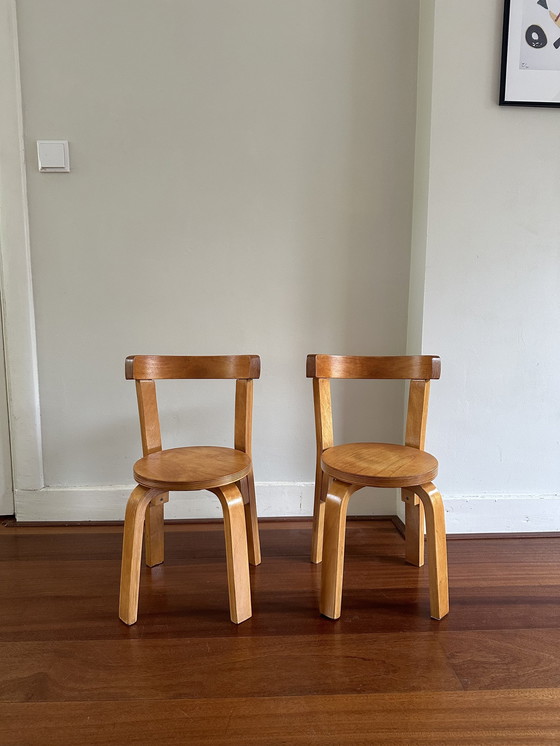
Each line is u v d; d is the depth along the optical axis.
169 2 1.76
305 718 0.99
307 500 1.97
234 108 1.81
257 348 1.92
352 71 1.81
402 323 1.93
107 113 1.80
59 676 1.11
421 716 1.00
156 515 1.59
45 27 1.75
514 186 1.72
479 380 1.80
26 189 1.81
